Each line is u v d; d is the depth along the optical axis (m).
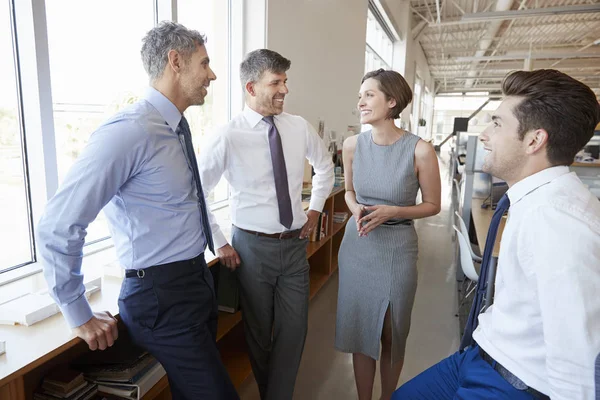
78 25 1.79
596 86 19.19
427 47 13.88
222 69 3.03
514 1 8.85
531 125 0.85
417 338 2.86
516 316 0.86
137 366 1.51
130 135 1.08
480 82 22.58
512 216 0.88
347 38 5.04
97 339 1.11
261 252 1.74
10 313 1.17
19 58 1.56
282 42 3.17
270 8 2.92
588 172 3.91
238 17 2.92
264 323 1.83
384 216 1.64
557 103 0.81
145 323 1.23
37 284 1.50
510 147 0.88
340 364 2.49
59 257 1.02
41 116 1.59
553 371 0.72
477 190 4.25
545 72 0.86
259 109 1.70
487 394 0.92
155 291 1.21
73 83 1.78
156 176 1.15
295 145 1.83
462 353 1.18
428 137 19.64
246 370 2.21
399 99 1.59
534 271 0.78
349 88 5.31
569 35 11.48
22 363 0.97
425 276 4.08
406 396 1.21
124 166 1.08
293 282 1.83
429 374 1.21
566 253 0.72
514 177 0.91
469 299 3.44
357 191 1.79
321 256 3.78
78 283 1.08
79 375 1.43
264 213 1.72
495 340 0.94
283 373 1.85
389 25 8.27
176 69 1.19
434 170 1.65
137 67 2.17
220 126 1.72
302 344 1.89
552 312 0.72
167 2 2.29
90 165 1.03
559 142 0.83
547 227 0.75
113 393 1.47
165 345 1.26
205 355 1.31
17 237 1.62
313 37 3.85
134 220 1.17
